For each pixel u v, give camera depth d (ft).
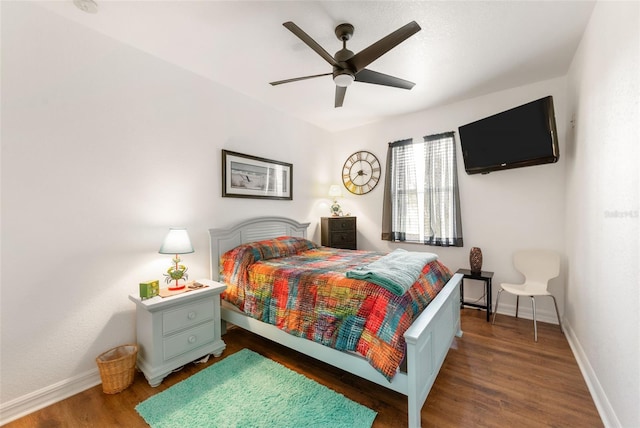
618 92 4.91
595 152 6.17
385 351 5.04
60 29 6.29
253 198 11.06
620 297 4.74
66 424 5.31
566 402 5.71
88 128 6.71
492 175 10.98
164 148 8.25
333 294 6.19
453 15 6.41
